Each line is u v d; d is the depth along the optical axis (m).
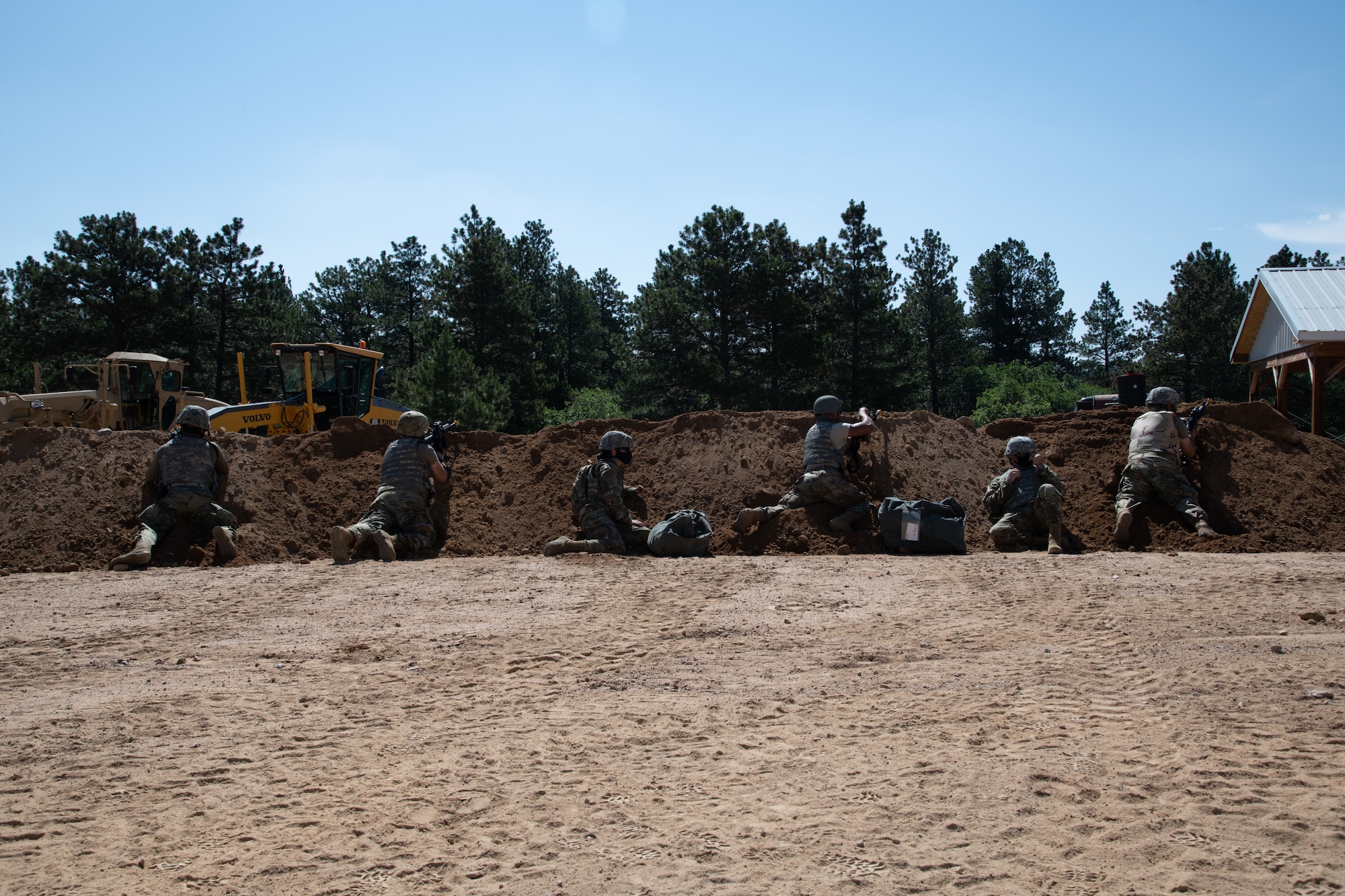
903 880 3.08
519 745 4.55
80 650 6.70
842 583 8.98
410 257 55.91
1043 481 11.70
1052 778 3.91
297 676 5.97
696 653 6.43
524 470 13.26
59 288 38.19
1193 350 44.59
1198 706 4.82
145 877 3.21
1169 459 11.91
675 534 11.10
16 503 11.65
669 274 40.56
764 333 39.16
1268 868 3.09
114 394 20.22
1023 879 3.07
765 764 4.21
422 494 11.91
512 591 8.82
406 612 7.95
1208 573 8.98
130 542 11.23
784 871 3.16
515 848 3.40
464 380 34.72
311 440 13.39
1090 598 7.85
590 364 63.41
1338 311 20.42
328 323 56.69
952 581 8.92
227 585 9.32
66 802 3.91
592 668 6.08
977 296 69.38
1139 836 3.35
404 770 4.24
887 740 4.49
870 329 41.56
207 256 42.72
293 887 3.13
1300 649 5.94
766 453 12.99
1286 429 13.16
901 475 12.62
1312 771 3.89
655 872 3.19
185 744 4.64
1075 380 55.69
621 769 4.20
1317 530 11.45
